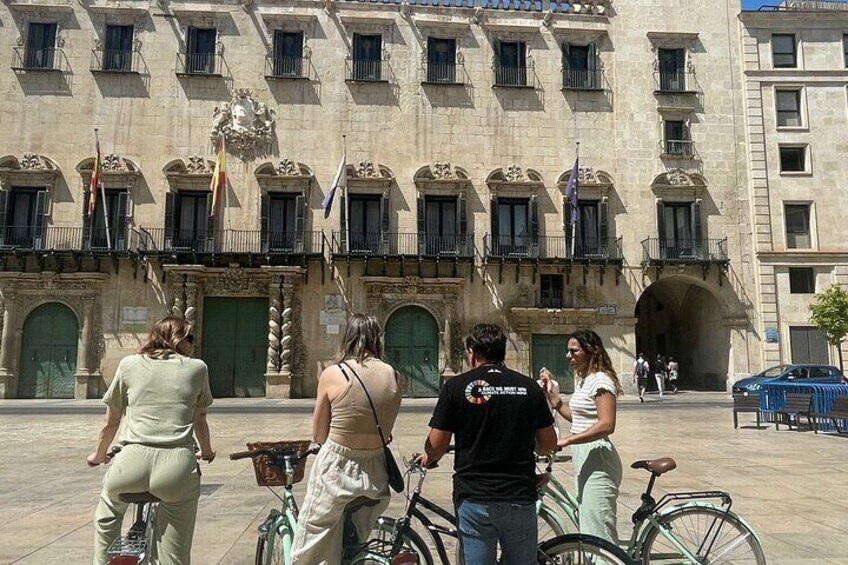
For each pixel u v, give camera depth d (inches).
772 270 1285.7
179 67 1235.2
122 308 1166.3
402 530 168.4
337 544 160.6
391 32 1288.1
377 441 163.8
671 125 1331.2
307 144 1244.5
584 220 1280.8
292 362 1176.2
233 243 1201.4
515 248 1259.8
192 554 249.3
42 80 1210.0
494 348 157.0
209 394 183.6
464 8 1305.4
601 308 1248.2
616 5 1341.0
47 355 1157.1
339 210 1227.2
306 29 1272.1
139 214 1194.0
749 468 440.5
